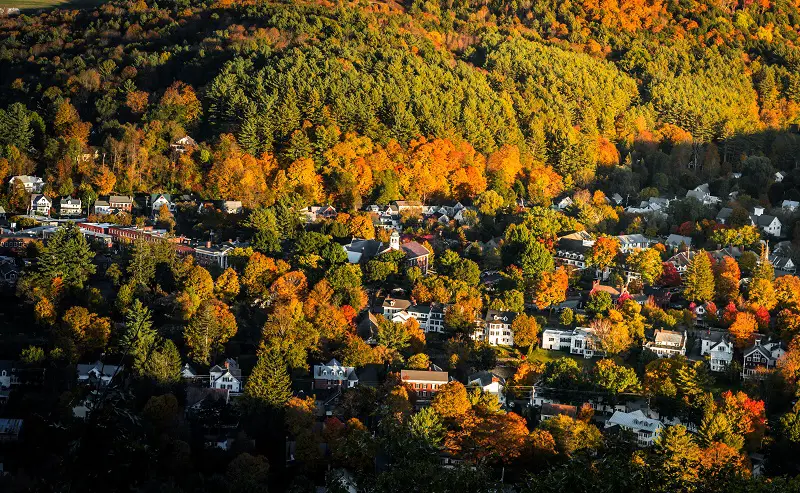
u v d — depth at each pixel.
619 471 95.69
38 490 85.50
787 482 105.38
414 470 96.88
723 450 182.00
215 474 176.75
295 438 189.38
